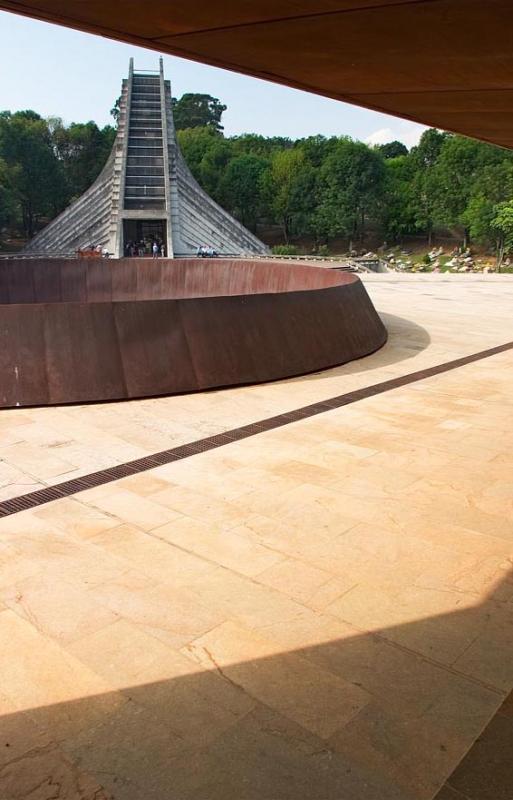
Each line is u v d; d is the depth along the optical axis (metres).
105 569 4.55
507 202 55.88
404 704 3.28
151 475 6.28
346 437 7.46
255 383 9.92
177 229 48.12
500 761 2.91
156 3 3.14
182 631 3.86
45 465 6.52
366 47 3.84
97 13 3.32
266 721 3.16
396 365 11.42
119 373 8.98
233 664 3.57
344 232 68.12
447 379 10.40
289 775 2.84
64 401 8.66
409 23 3.39
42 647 3.70
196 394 9.30
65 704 3.26
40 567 4.57
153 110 53.75
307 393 9.42
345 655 3.65
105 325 9.05
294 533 5.09
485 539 5.00
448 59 4.04
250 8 3.21
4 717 3.17
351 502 5.67
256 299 10.37
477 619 3.99
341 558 4.71
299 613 4.04
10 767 2.88
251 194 72.50
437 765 2.89
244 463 6.61
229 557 4.72
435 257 65.56
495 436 7.52
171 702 3.28
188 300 9.66
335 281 14.14
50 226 52.69
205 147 80.25
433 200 65.12
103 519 5.32
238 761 2.91
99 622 3.94
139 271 17.89
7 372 8.57
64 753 2.96
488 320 17.28
